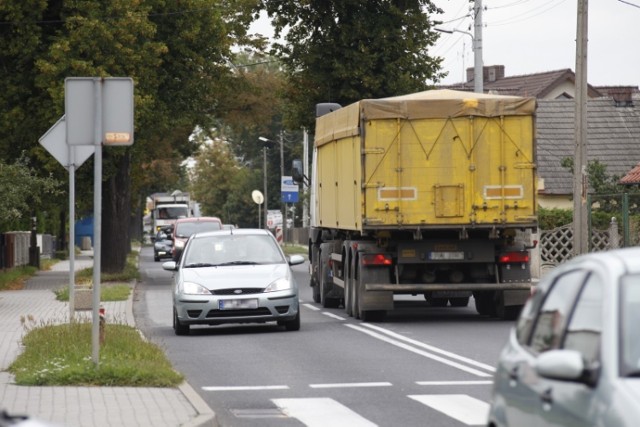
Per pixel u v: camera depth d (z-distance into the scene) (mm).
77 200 102625
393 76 106938
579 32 68750
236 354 43812
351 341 47562
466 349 44219
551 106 134500
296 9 108562
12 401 30594
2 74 93062
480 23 90688
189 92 98812
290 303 51375
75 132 33469
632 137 132875
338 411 30297
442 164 53656
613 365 14594
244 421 29141
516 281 55750
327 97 109125
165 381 33500
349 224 57281
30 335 44781
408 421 28578
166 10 95125
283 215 193125
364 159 53594
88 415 28266
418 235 54000
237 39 107188
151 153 129375
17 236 117188
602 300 15594
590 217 77000
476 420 28625
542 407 16188
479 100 53656
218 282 51219
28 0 90000
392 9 106750
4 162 87000
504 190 53781
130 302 71625
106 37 88750
